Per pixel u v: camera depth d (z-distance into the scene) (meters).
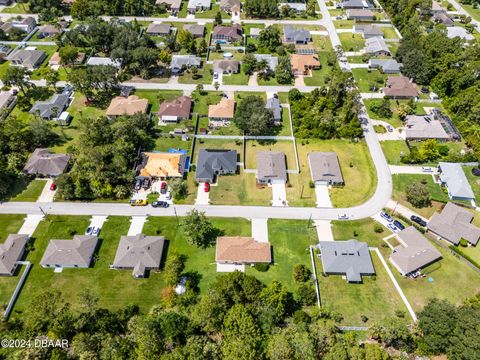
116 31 176.88
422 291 97.62
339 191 122.56
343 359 76.12
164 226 110.38
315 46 193.50
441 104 160.12
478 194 122.88
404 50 177.25
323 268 100.56
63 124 142.50
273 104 150.38
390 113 151.62
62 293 94.50
